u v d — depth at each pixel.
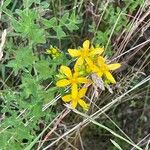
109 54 0.26
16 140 0.23
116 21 0.24
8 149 0.22
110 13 0.25
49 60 0.23
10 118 0.22
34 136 0.24
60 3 0.27
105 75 0.22
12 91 0.24
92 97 0.25
